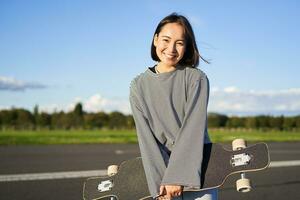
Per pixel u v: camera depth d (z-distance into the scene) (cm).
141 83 228
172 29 223
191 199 219
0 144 1767
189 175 209
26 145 1697
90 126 6419
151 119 222
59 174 723
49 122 6425
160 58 228
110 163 924
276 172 784
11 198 540
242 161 214
